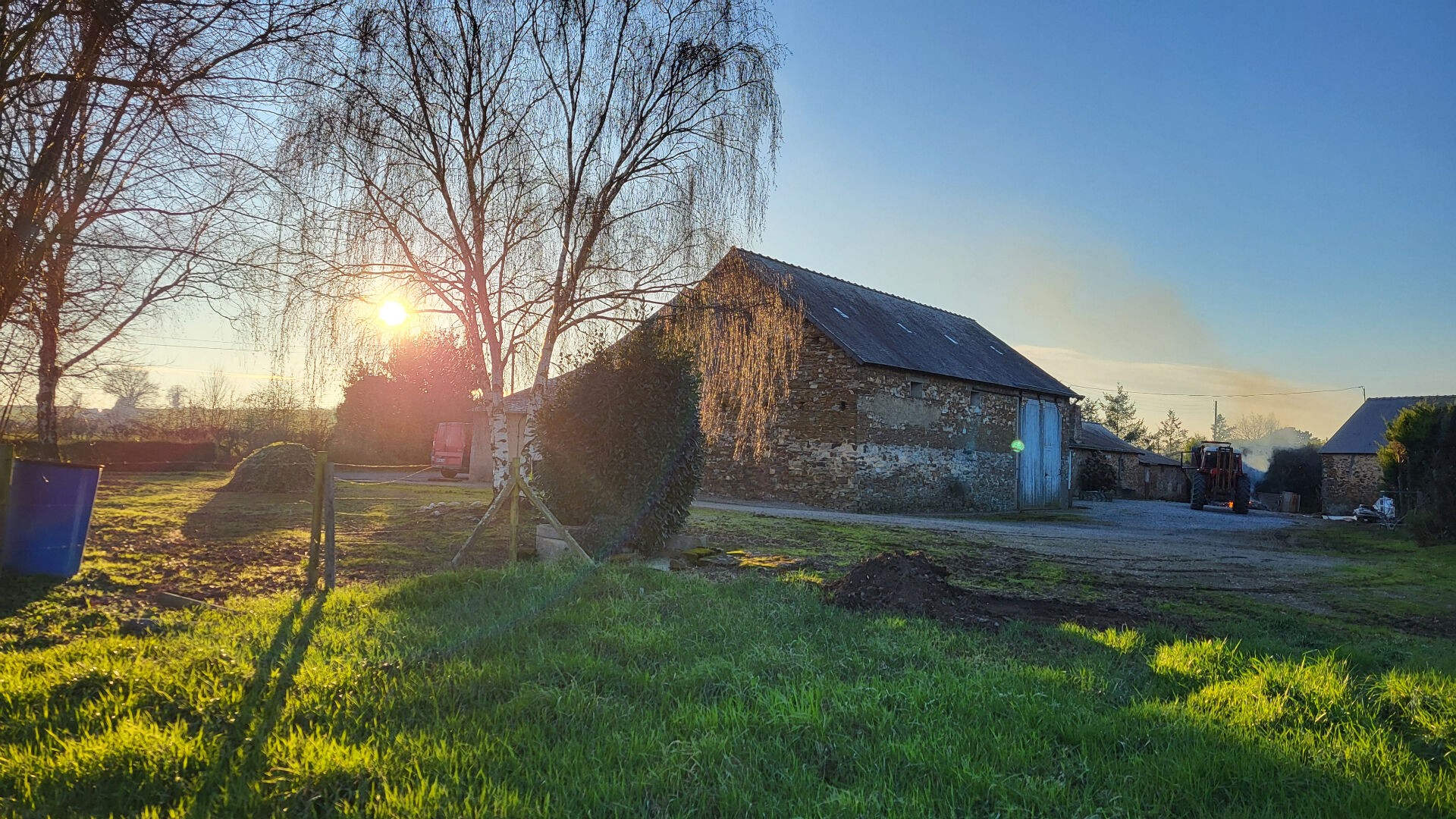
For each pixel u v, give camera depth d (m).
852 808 3.01
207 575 7.50
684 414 10.17
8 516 6.68
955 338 31.38
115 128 6.07
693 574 8.47
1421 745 4.02
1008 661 5.36
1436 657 6.17
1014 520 23.36
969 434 26.86
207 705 3.79
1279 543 18.59
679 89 13.96
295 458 17.17
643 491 9.73
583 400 9.91
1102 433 49.00
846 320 24.61
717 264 14.16
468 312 13.63
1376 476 39.31
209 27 5.93
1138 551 15.00
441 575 7.20
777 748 3.61
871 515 20.69
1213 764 3.58
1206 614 8.25
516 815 2.88
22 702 3.76
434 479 27.39
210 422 29.56
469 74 13.15
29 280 5.69
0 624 5.30
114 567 7.41
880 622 6.29
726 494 24.17
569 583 6.93
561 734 3.72
